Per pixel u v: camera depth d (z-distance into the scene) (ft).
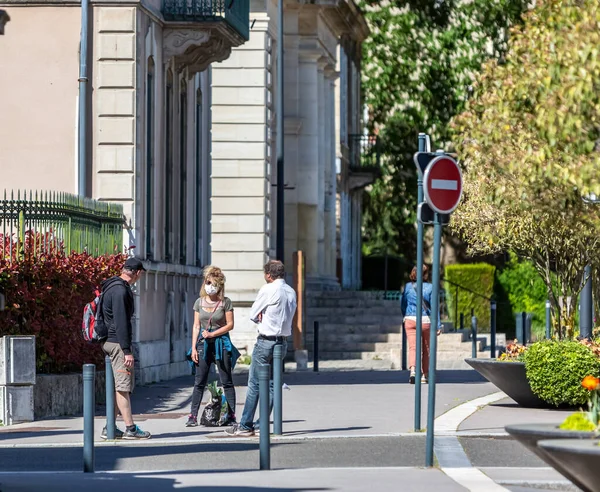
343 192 318.04
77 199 137.28
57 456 93.81
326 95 288.30
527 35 125.49
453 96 352.08
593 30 108.78
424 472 83.71
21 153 157.38
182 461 90.94
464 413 119.65
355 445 98.94
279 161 214.69
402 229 385.29
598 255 141.28
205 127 198.80
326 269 288.30
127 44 156.35
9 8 157.89
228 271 224.33
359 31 333.62
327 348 234.99
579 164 109.91
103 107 156.25
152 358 162.61
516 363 121.49
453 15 353.51
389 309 248.32
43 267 120.47
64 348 123.03
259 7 223.51
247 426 105.40
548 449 63.26
